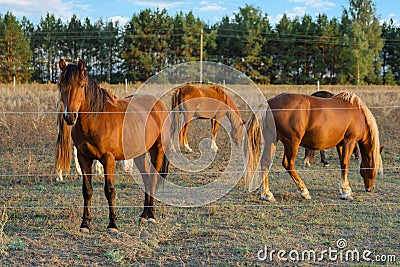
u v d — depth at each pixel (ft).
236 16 180.96
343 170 24.08
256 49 158.40
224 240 17.10
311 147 24.11
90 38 171.73
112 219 18.03
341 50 161.68
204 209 21.52
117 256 15.10
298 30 171.22
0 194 23.57
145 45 143.54
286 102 22.98
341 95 24.64
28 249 15.93
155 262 14.88
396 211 21.24
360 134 24.38
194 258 15.25
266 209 21.58
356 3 175.11
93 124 16.74
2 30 148.25
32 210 20.68
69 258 15.16
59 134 21.36
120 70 155.94
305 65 169.48
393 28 199.62
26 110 51.83
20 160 31.45
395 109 58.03
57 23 186.29
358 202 23.00
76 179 27.12
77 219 19.47
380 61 166.30
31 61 172.45
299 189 23.58
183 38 142.31
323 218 20.11
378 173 29.48
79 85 15.76
